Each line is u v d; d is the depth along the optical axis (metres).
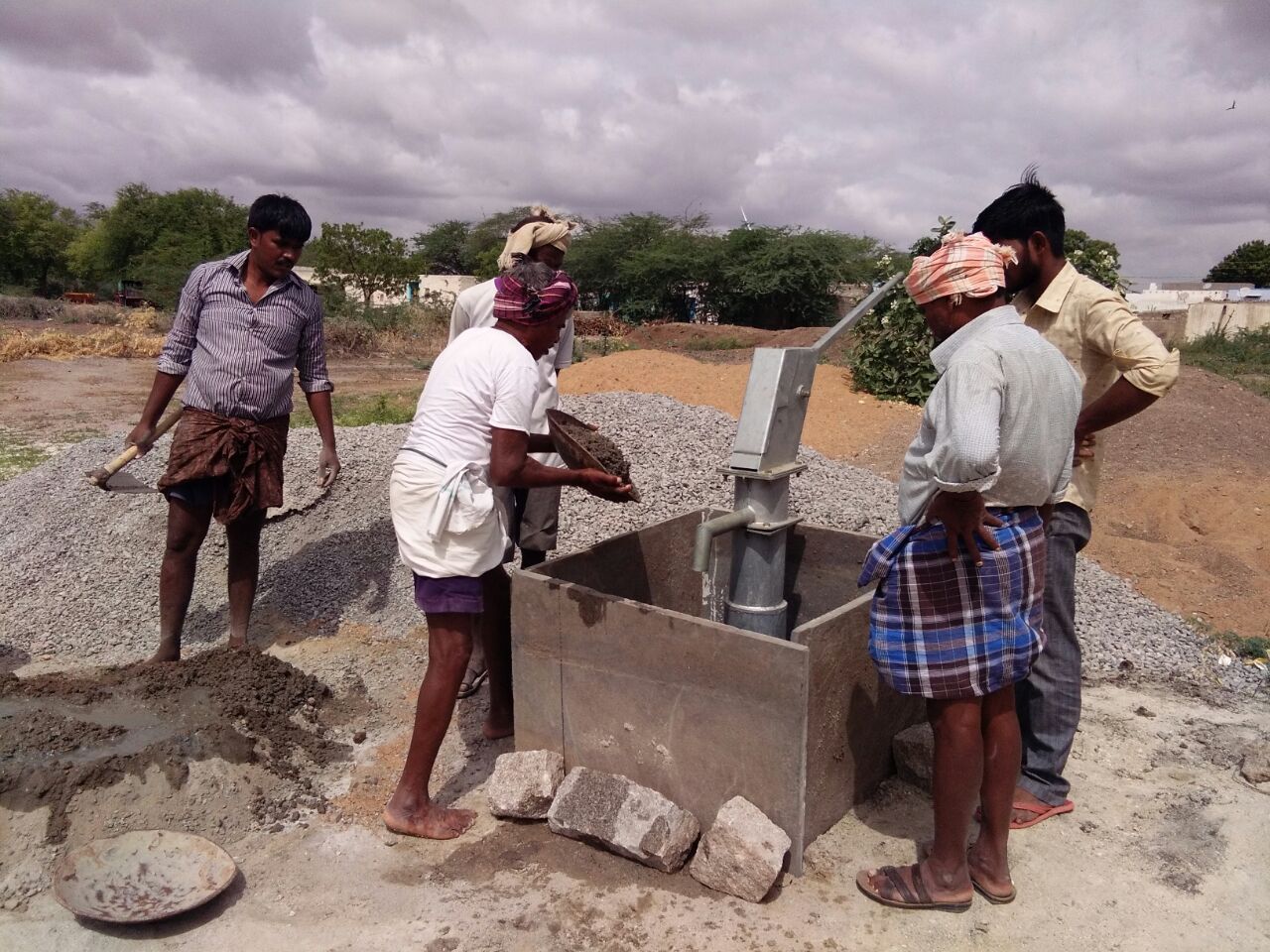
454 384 2.75
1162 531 7.14
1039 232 2.77
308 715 3.50
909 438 9.31
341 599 4.68
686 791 2.84
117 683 3.32
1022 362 2.24
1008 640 2.33
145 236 48.50
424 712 2.83
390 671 4.04
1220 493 7.45
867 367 10.93
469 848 2.83
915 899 2.51
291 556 5.02
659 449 6.31
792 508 5.53
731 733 2.69
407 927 2.48
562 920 2.51
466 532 2.71
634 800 2.77
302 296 3.92
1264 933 2.48
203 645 4.33
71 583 4.84
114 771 2.85
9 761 2.84
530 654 3.06
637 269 33.28
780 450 2.94
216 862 2.66
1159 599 5.25
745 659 2.61
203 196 48.75
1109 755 3.37
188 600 3.92
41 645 4.32
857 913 2.53
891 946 2.41
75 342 20.30
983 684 2.33
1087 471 2.84
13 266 54.84
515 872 2.71
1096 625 4.61
